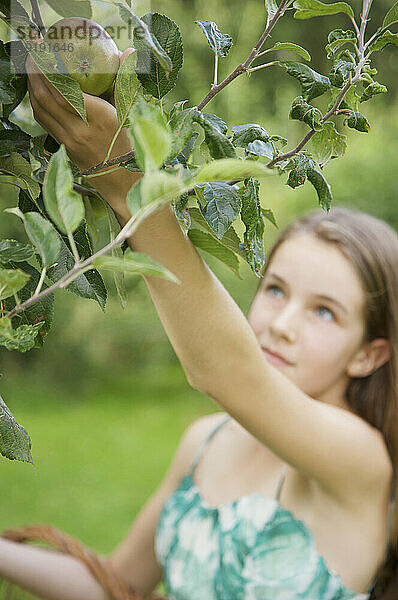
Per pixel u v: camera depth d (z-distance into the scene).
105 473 4.23
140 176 0.60
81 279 0.59
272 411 0.83
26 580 1.17
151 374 6.11
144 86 0.55
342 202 5.30
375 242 1.11
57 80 0.54
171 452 4.63
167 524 1.24
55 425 5.06
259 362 0.78
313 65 4.82
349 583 1.05
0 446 0.56
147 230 0.64
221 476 1.25
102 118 0.57
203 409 5.49
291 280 1.09
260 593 1.07
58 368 5.95
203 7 4.64
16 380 5.88
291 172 0.61
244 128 0.60
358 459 0.96
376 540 1.04
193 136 0.58
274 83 4.86
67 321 5.93
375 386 1.10
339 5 0.62
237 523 1.13
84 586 1.18
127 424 5.13
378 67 4.63
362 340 1.09
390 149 5.38
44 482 4.04
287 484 1.14
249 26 4.77
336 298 1.07
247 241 0.58
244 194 0.58
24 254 0.49
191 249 0.67
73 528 3.49
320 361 1.07
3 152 0.57
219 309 0.72
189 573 1.17
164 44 0.56
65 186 0.43
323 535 1.07
